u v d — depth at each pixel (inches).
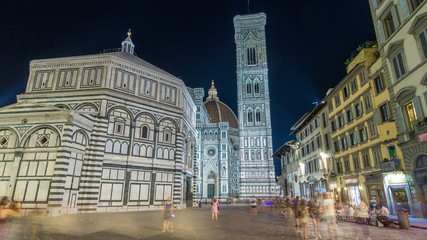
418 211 861.2
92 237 552.1
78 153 1248.2
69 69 1531.7
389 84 988.6
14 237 511.5
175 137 1696.6
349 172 1352.1
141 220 909.2
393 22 961.5
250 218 1087.0
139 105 1563.7
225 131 3873.0
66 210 1139.9
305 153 2043.6
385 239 565.0
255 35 4340.6
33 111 1216.2
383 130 1072.8
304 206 605.3
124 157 1438.2
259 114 3937.0
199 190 3671.3
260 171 3646.7
